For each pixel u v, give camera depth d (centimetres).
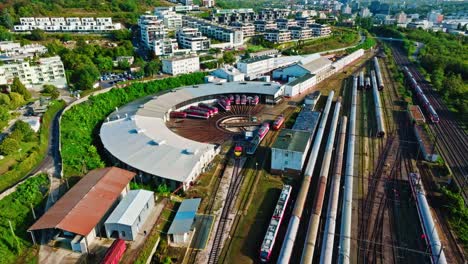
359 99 14175
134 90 14000
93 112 11675
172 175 7431
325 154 8756
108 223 5841
